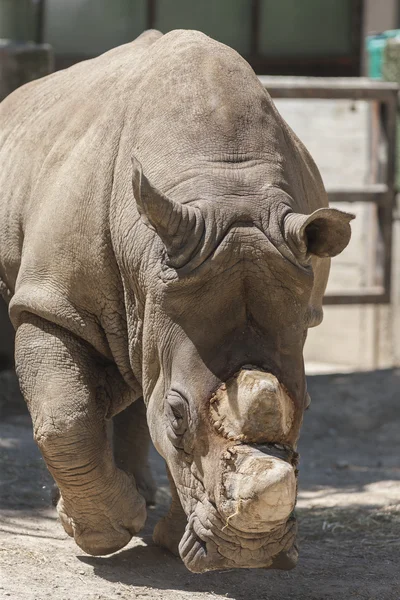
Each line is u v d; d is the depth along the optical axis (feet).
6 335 84.43
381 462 67.92
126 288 37.14
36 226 40.09
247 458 29.84
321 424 78.07
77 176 39.04
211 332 32.37
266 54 125.59
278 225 33.19
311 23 126.21
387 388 84.74
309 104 112.88
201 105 35.94
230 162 34.86
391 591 40.63
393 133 95.40
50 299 38.88
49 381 38.73
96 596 36.88
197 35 38.83
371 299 95.66
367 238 107.34
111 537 40.01
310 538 48.62
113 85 40.86
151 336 34.37
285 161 35.94
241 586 40.16
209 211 33.06
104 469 39.14
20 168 43.78
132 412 49.96
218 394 31.42
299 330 32.96
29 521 47.93
